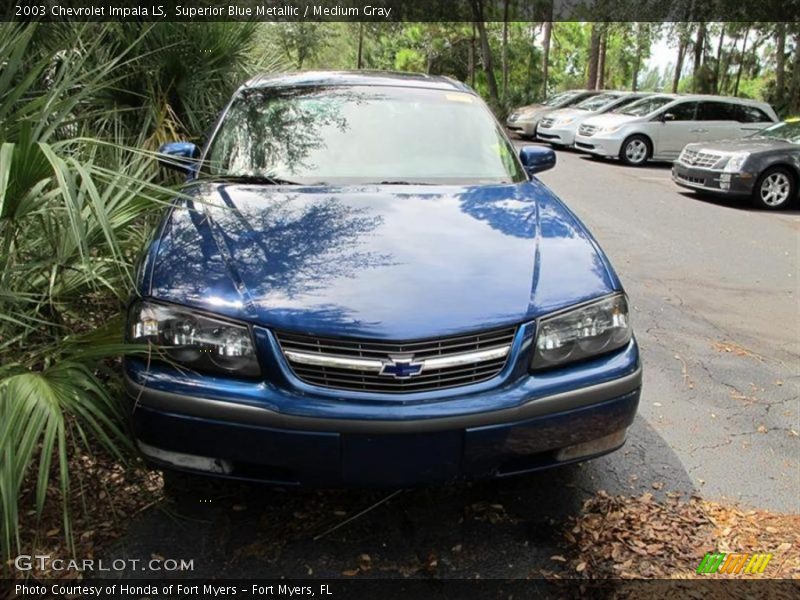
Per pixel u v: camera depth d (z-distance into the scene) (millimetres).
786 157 9570
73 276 2814
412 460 2229
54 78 3506
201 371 2264
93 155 2799
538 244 2752
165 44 5371
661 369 4078
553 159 4117
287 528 2549
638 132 14406
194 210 2900
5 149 2129
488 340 2297
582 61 46094
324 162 3465
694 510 2725
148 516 2580
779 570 2395
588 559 2430
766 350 4418
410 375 2205
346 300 2303
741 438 3305
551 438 2354
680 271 6273
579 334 2412
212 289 2348
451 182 3402
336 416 2164
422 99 3943
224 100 6180
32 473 2725
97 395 2438
